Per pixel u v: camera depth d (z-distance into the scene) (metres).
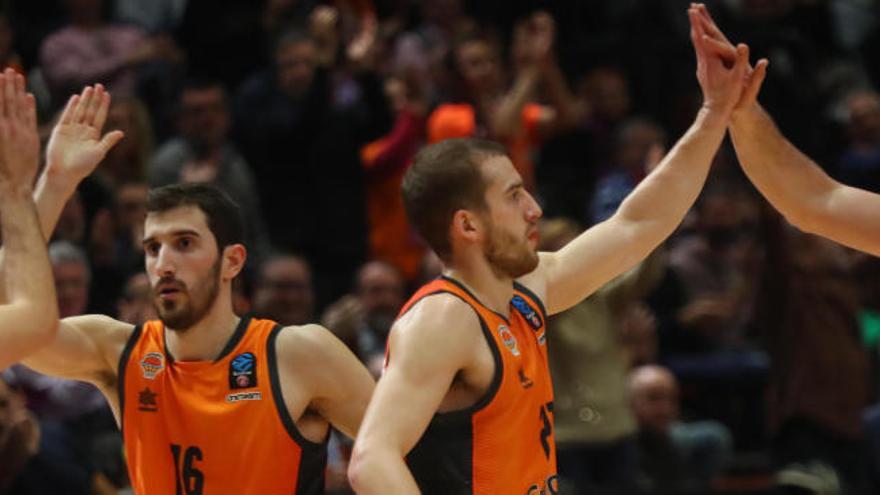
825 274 19.08
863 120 24.89
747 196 23.44
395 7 25.56
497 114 20.61
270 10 24.22
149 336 9.58
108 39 22.98
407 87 21.50
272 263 18.00
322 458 9.54
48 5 25.41
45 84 22.48
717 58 9.58
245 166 21.53
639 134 22.98
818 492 17.81
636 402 18.45
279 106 21.66
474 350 8.38
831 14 27.25
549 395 8.84
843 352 18.92
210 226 9.38
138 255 19.02
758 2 25.81
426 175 8.70
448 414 8.39
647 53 26.00
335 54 22.48
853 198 9.59
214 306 9.41
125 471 16.03
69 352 9.47
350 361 9.47
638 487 17.14
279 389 9.29
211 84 20.88
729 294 21.52
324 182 21.47
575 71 25.94
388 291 18.42
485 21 26.91
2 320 8.38
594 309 17.64
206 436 9.29
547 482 8.66
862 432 18.12
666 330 20.58
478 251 8.68
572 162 23.92
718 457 18.98
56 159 9.16
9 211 8.66
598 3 26.73
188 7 24.95
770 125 9.77
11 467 13.69
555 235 17.81
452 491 8.39
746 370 20.31
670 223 9.52
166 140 22.98
